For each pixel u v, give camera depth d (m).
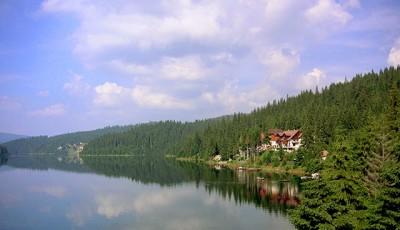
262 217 62.12
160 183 109.19
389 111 76.69
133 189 97.88
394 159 47.50
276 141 160.62
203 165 175.50
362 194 35.44
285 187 91.81
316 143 120.38
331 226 33.50
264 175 120.12
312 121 142.75
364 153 53.25
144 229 57.28
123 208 72.75
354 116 124.88
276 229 54.78
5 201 80.56
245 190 89.62
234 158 173.88
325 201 35.06
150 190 95.56
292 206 70.06
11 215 67.00
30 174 141.62
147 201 79.88
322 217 34.25
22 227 59.06
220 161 181.12
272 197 79.31
